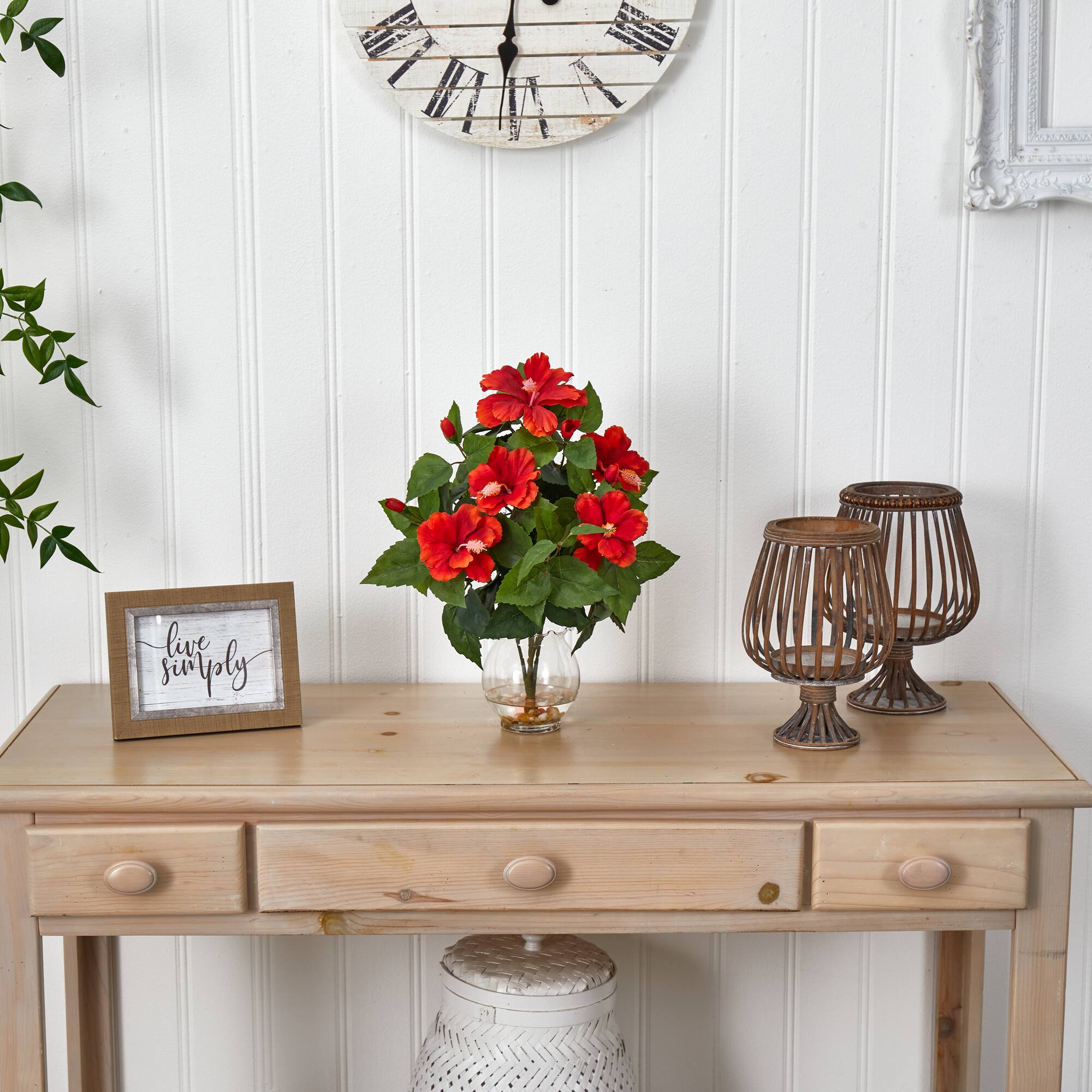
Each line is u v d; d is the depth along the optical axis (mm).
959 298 1580
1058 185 1528
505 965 1442
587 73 1514
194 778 1277
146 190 1546
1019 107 1521
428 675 1654
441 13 1501
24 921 1275
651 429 1608
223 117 1534
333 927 1290
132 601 1407
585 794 1251
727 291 1579
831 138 1548
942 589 1519
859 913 1293
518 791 1250
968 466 1614
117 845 1255
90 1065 1665
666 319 1584
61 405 1585
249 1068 1734
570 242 1566
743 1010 1739
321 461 1607
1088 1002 1732
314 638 1646
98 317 1569
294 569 1630
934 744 1382
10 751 1365
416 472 1361
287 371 1587
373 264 1568
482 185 1555
